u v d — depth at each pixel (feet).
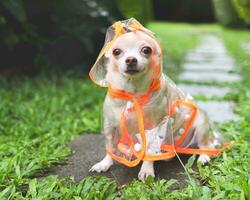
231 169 2.70
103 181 2.58
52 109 4.28
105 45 2.68
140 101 2.65
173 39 11.20
